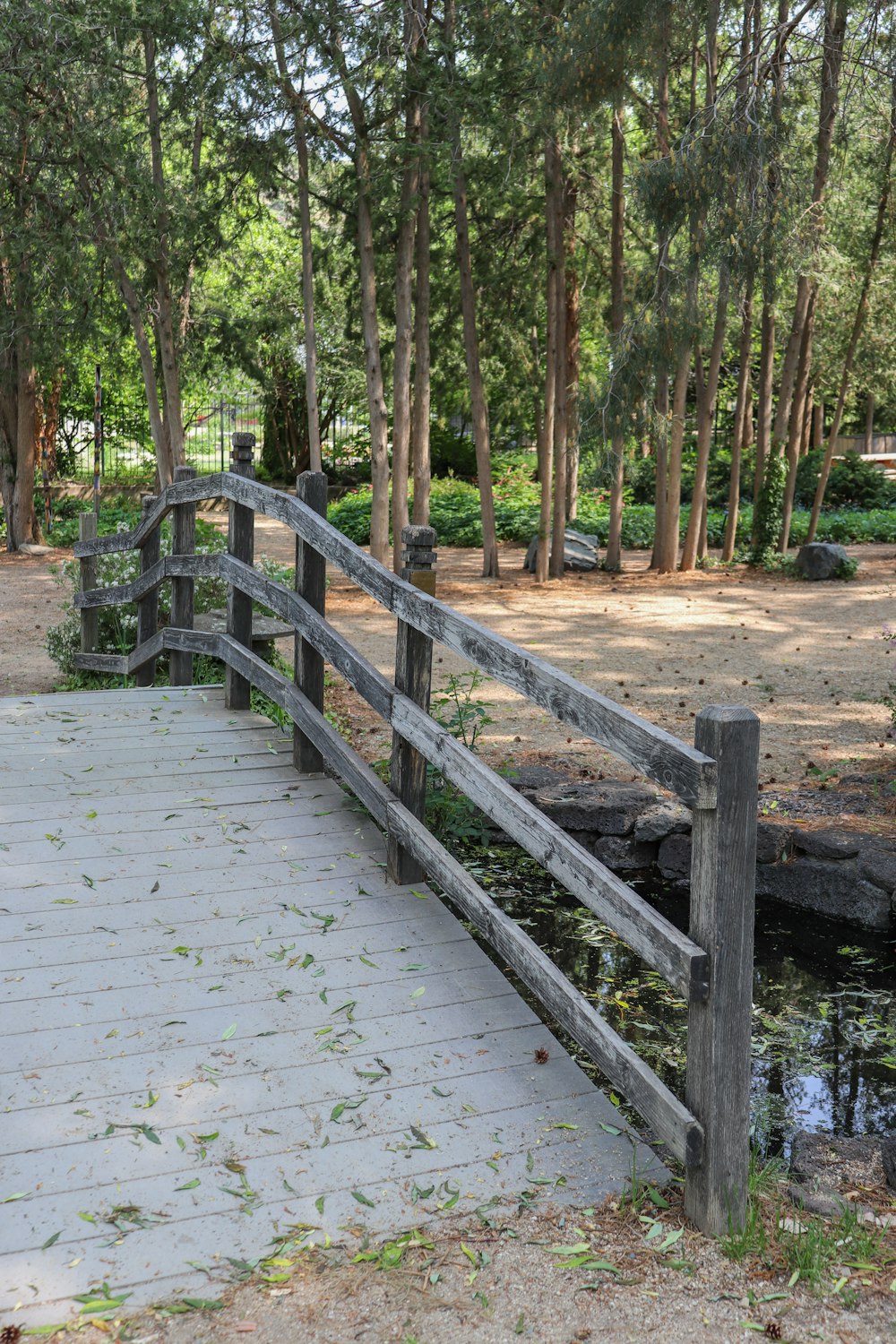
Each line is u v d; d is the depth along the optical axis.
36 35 15.86
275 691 5.73
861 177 18.41
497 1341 2.37
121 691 6.94
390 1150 2.95
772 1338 2.40
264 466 36.19
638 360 13.62
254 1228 2.66
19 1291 2.43
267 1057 3.29
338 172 17.81
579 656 11.98
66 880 4.27
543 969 3.37
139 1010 3.47
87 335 18.28
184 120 16.77
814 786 7.19
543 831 3.39
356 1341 2.36
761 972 5.26
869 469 29.59
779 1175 3.18
